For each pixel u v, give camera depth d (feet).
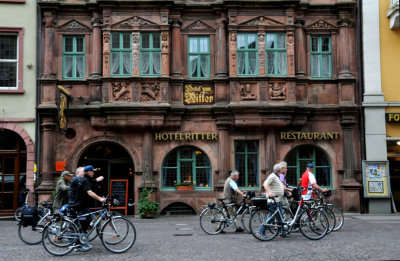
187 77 61.72
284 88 60.80
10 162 61.00
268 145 61.11
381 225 46.75
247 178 61.57
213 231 41.29
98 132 60.64
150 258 29.50
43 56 61.16
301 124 61.26
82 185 32.35
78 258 29.99
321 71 63.00
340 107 61.16
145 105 58.70
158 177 60.75
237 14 61.41
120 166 64.69
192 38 62.39
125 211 62.69
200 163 61.93
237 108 59.41
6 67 61.67
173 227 47.80
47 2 60.08
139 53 60.29
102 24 60.49
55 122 60.18
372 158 61.21
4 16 61.21
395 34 62.80
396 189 64.18
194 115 61.36
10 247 35.32
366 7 62.64
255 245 34.06
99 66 60.39
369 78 62.03
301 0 62.64
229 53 61.05
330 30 63.05
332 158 61.82
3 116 60.13
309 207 37.11
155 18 60.85
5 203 60.49
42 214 40.16
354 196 60.64
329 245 33.60
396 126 61.98
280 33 61.93
